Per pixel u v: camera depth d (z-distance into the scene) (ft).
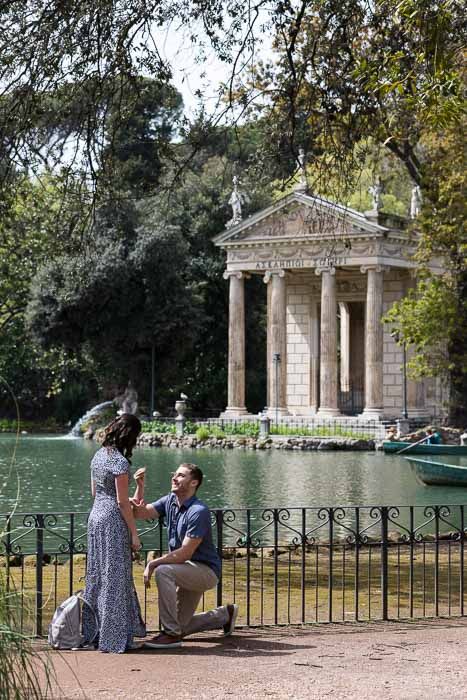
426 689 40.50
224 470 188.44
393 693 39.75
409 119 118.01
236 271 310.04
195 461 211.61
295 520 119.96
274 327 303.27
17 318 356.79
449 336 220.43
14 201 97.55
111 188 96.94
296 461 212.02
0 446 250.98
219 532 54.75
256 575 75.82
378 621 57.52
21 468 187.93
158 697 38.60
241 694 39.27
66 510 125.59
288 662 45.47
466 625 56.34
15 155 85.30
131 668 43.80
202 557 49.98
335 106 97.66
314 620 58.23
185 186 351.25
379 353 286.66
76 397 362.74
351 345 330.13
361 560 83.87
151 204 313.12
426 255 216.74
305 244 296.30
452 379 248.52
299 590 69.31
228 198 345.72
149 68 87.35
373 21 87.20
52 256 102.94
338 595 67.26
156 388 339.77
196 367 361.10
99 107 87.81
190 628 50.96
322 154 104.37
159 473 179.73
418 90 65.98
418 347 226.17
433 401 306.76
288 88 96.73
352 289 315.37
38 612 51.26
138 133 183.21
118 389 343.26
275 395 302.45
